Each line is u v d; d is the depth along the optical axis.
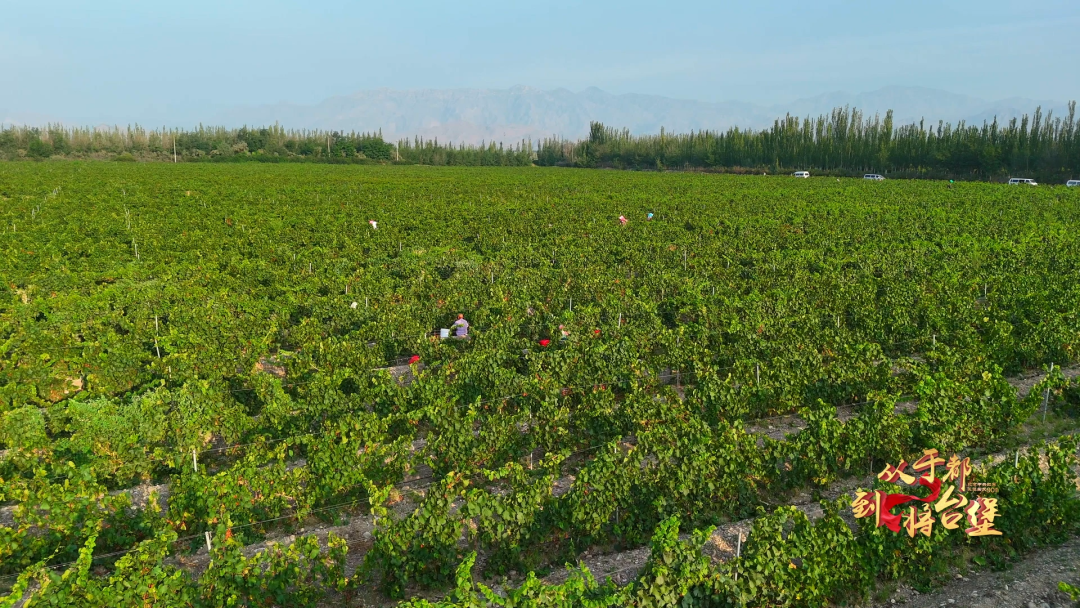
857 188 84.06
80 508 13.14
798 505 14.91
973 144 120.06
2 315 24.62
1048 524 13.47
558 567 13.13
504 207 60.38
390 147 180.62
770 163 148.00
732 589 11.07
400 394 18.02
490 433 15.92
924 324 24.30
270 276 31.59
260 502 13.93
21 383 19.00
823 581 11.55
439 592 12.57
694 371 20.44
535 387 18.17
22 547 12.77
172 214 52.41
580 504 13.21
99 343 20.75
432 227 47.94
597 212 57.84
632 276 34.00
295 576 11.66
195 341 21.56
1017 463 14.27
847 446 15.31
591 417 17.16
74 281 29.16
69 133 177.62
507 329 23.14
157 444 16.62
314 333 23.27
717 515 14.34
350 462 14.67
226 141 173.50
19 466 15.49
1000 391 17.45
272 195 67.62
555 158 188.38
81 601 10.52
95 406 16.73
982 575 12.46
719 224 50.84
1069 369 22.06
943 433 16.14
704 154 159.38
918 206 62.34
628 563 13.05
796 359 19.78
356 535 14.12
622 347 21.28
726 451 14.37
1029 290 27.80
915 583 12.33
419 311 25.41
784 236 45.28
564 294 28.22
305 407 17.62
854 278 31.23
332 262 35.19
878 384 19.42
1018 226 47.72
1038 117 121.31
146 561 11.09
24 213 50.06
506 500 12.96
